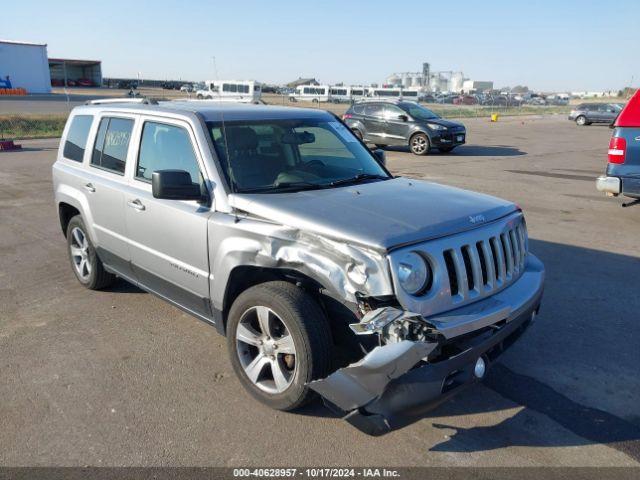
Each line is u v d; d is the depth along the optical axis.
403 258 2.94
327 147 4.48
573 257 6.82
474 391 3.79
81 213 5.22
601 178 8.41
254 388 3.56
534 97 107.00
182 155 4.08
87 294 5.58
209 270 3.79
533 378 3.96
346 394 2.85
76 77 90.50
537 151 19.64
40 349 4.38
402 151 19.78
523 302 3.41
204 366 4.12
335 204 3.49
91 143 5.19
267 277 3.65
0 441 3.22
